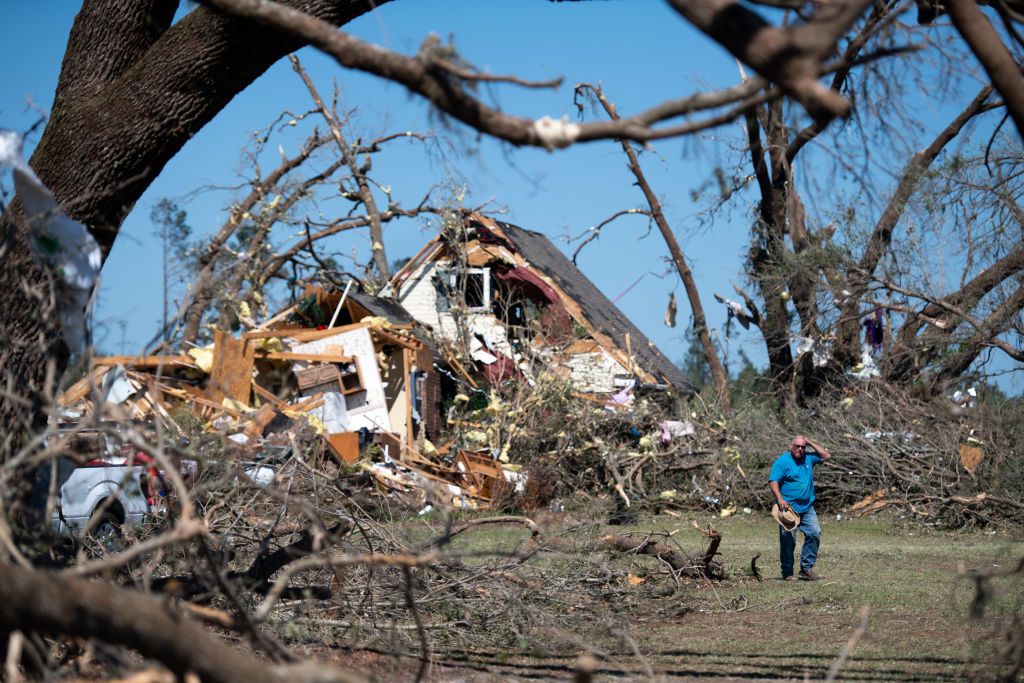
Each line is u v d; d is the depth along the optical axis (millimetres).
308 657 12719
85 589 5777
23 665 9305
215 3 8047
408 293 57969
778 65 7191
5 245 10477
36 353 11312
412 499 19750
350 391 41281
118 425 9383
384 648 13883
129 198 13156
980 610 10125
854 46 9742
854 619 17672
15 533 9195
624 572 18547
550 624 15500
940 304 38750
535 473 39906
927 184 30938
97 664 9742
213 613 8461
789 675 13180
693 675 13188
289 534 14547
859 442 41469
